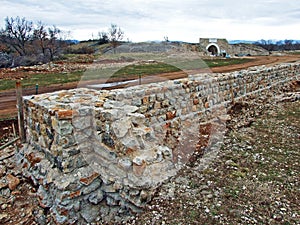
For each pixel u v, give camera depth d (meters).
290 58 31.91
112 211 4.32
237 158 5.74
